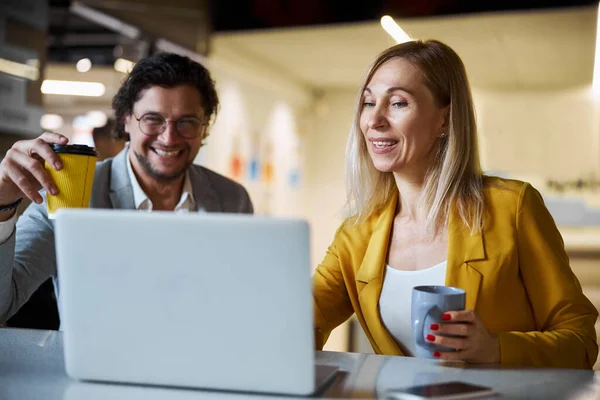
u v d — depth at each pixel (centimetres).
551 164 821
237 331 98
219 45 608
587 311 146
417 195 167
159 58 200
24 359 118
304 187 891
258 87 727
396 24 468
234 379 100
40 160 142
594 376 112
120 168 208
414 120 160
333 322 169
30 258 173
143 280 100
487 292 149
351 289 167
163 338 101
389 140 163
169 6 473
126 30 450
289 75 788
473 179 162
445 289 122
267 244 95
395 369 115
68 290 102
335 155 905
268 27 540
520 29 544
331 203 908
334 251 174
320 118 908
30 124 351
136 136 199
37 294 199
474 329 115
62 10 414
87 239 100
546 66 703
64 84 455
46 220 182
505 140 837
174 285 99
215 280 97
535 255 151
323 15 523
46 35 364
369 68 168
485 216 155
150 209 209
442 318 115
